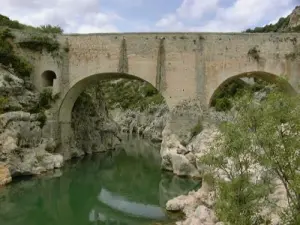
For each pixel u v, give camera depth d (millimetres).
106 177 32094
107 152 46188
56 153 33719
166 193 25562
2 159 26891
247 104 12617
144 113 80062
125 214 21750
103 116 47781
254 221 12328
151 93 88750
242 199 11648
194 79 32062
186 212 19594
